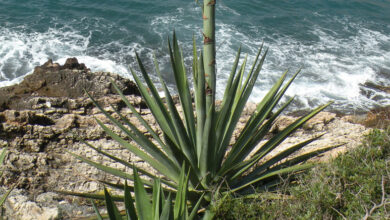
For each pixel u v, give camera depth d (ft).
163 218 10.28
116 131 20.65
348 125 23.16
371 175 14.94
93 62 56.49
